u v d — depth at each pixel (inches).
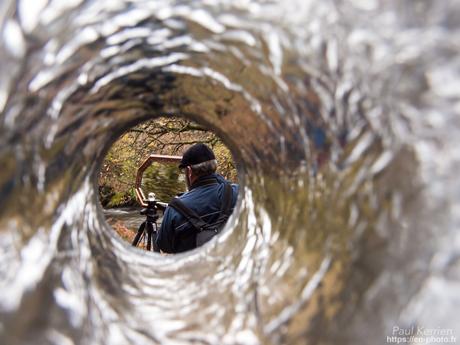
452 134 25.8
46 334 29.4
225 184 77.7
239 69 38.4
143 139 203.0
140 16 32.2
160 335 38.5
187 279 52.1
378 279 29.3
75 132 39.8
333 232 35.6
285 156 43.8
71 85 34.0
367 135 30.7
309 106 35.1
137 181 129.5
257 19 31.4
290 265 40.5
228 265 52.5
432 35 26.0
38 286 30.5
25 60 27.5
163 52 37.0
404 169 28.0
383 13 27.2
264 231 50.3
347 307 31.1
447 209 25.8
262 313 38.9
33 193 32.3
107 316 37.9
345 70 29.3
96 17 30.7
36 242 32.1
